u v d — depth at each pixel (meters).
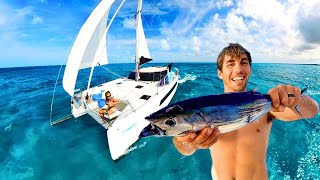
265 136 2.56
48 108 15.89
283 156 8.30
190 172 7.83
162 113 1.66
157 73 14.92
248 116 1.77
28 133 11.68
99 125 11.59
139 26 16.06
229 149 2.56
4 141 11.09
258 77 24.33
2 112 15.84
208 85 19.56
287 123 11.00
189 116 1.65
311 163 7.80
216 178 2.75
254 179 2.45
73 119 12.40
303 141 9.32
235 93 1.81
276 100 1.87
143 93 11.92
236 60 2.41
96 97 11.20
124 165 8.38
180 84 19.97
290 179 7.11
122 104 10.27
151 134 1.65
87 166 8.51
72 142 10.15
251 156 2.47
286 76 25.23
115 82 14.68
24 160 9.26
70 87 11.49
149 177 7.77
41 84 29.34
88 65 14.23
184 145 2.19
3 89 26.39
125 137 8.81
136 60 15.30
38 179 8.08
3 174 8.48
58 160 9.00
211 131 1.62
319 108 2.34
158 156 8.73
